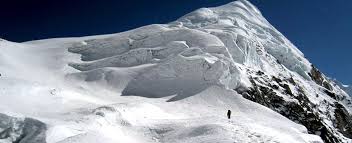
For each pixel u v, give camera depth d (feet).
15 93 107.86
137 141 85.25
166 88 162.91
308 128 163.73
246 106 142.61
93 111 93.97
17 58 198.80
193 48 187.52
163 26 270.26
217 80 157.69
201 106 139.85
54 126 77.46
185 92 156.35
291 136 101.35
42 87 120.98
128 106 107.45
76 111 99.50
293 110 166.81
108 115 90.94
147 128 92.17
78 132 78.89
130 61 198.29
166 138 85.92
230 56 184.34
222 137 78.43
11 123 78.54
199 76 162.71
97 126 84.07
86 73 187.32
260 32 313.94
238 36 208.03
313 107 196.24
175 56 185.57
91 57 218.38
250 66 194.80
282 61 261.65
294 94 189.06
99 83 176.65
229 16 314.96
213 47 189.16
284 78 211.82
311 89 228.84
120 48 218.79
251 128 89.35
